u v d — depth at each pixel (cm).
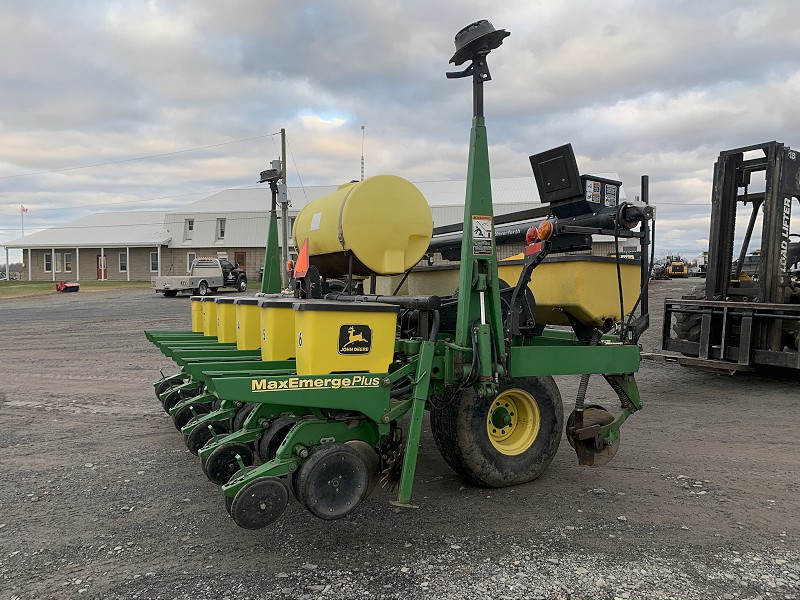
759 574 340
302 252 551
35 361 1175
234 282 3447
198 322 699
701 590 324
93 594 323
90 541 386
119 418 711
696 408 747
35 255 5081
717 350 870
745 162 875
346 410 376
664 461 541
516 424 492
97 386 916
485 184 409
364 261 488
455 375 409
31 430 657
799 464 533
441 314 456
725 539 385
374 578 337
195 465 535
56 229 5347
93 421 696
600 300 490
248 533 395
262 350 469
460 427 452
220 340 594
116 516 425
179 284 3027
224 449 410
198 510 434
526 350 440
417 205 505
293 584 331
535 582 332
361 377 371
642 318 483
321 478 348
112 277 4906
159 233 4906
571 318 509
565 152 477
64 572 347
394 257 495
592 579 335
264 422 422
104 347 1380
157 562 358
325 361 364
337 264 520
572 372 457
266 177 718
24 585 333
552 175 493
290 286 636
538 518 416
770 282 828
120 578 340
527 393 481
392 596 319
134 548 376
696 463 535
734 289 903
